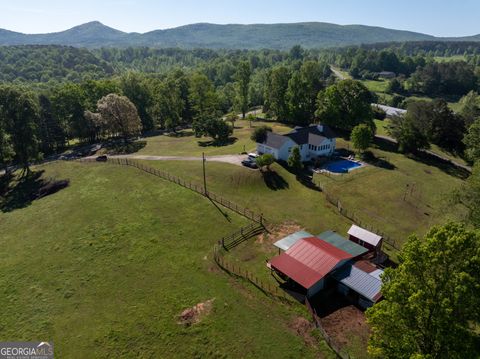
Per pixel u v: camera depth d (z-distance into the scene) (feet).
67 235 154.92
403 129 265.13
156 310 108.88
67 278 126.82
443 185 208.74
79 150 299.17
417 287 66.95
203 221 159.74
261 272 125.49
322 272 113.29
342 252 123.85
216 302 111.14
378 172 220.43
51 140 301.22
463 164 257.75
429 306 65.05
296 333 98.53
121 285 121.19
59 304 114.52
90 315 108.78
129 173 215.10
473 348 62.03
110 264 132.77
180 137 325.42
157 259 134.31
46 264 136.05
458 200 131.95
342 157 248.11
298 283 111.34
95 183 205.46
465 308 63.00
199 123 300.20
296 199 181.98
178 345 96.12
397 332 68.74
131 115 306.76
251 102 502.79
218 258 133.28
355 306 109.09
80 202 184.24
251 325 101.81
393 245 144.97
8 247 151.84
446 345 62.90
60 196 195.21
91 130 320.70
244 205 174.40
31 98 246.27
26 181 227.61
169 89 364.79
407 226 161.27
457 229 67.41
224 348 94.63
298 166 211.41
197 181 199.41
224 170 208.44
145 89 372.17
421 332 66.74
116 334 100.68
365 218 166.09
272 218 162.30
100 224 160.66
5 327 106.11
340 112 302.45
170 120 356.18
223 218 161.68
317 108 332.19
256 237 147.84
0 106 226.99
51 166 244.01
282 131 306.14
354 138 246.68
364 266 120.06
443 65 615.16
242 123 364.17
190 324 102.78
